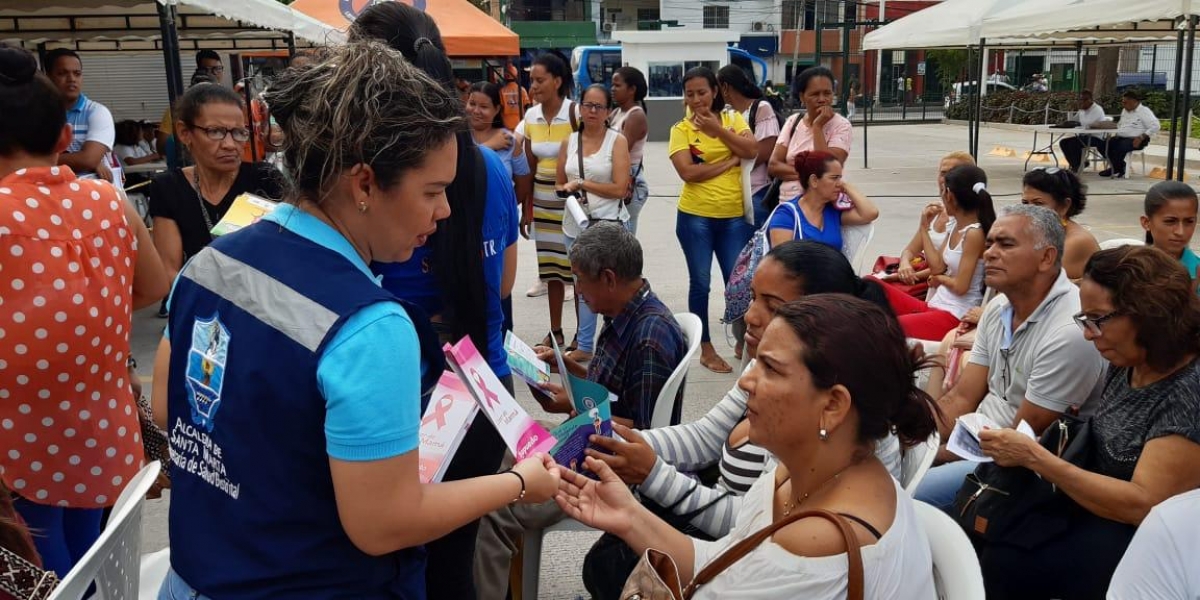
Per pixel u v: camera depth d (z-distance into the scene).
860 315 1.66
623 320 3.03
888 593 1.56
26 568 1.71
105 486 2.56
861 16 45.53
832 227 4.85
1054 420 3.00
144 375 5.66
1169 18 9.67
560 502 2.01
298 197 1.46
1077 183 4.43
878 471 1.70
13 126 2.37
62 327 2.36
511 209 2.64
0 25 8.50
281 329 1.37
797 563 1.57
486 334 2.53
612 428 2.35
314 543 1.42
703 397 5.32
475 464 2.32
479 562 2.62
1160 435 2.41
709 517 2.37
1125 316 2.45
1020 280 3.09
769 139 6.32
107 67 13.55
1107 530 2.46
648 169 18.55
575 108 5.93
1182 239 4.20
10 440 2.38
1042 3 11.36
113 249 2.52
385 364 1.35
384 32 2.41
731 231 5.84
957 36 12.80
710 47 27.17
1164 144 20.05
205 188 3.58
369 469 1.34
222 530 1.45
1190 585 1.92
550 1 47.75
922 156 20.30
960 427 2.72
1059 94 27.02
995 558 2.60
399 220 1.44
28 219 2.29
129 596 1.87
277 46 11.05
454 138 1.45
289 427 1.37
